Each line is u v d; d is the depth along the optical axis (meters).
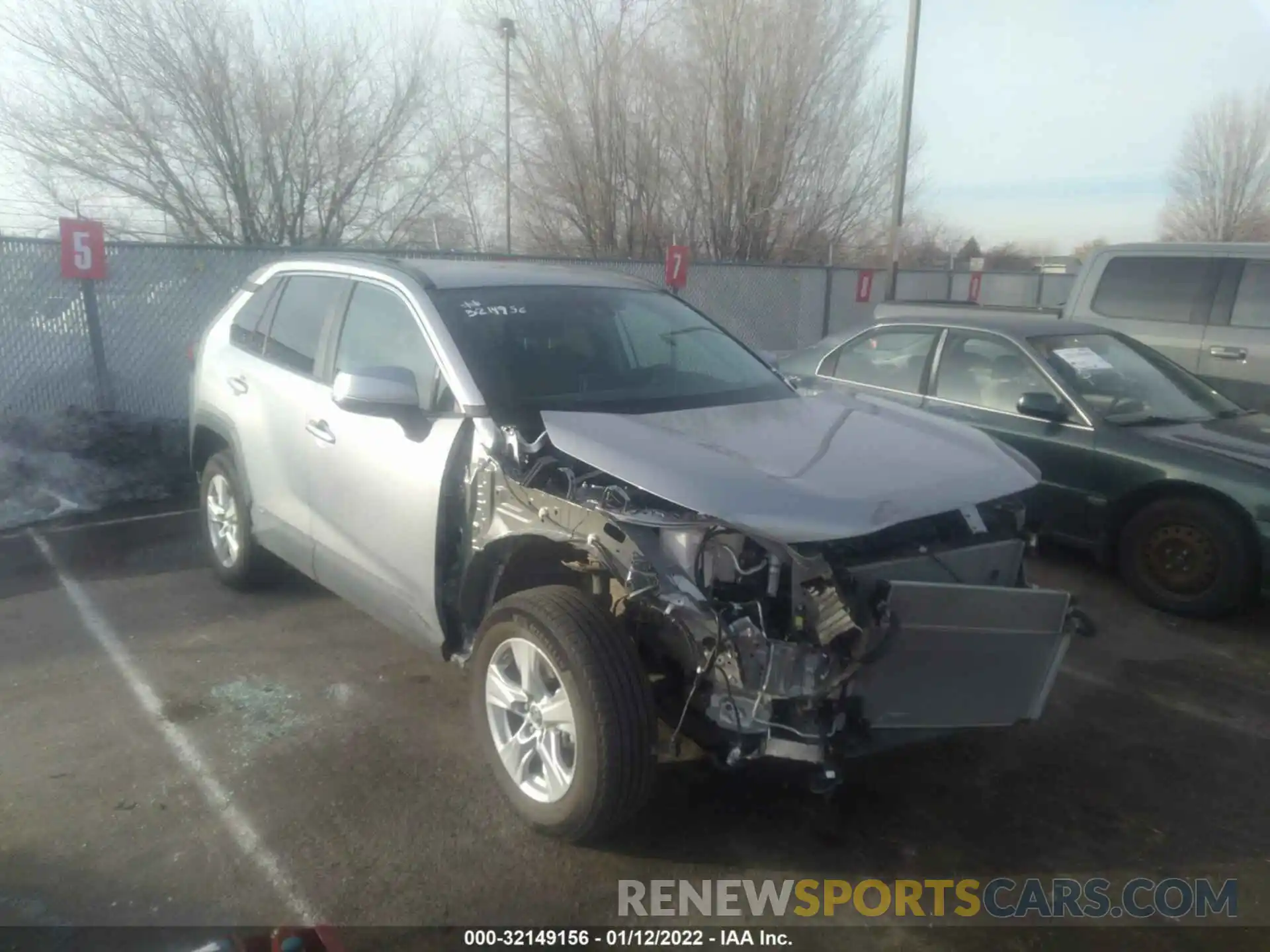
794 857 3.56
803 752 3.15
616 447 3.50
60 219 8.32
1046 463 6.39
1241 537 5.58
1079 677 5.08
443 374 4.09
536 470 3.64
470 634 4.01
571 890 3.34
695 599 3.18
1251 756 4.31
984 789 4.02
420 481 3.99
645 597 3.27
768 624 3.24
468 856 3.49
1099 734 4.49
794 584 3.15
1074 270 23.02
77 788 3.84
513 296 4.57
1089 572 6.68
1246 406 8.23
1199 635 5.63
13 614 5.54
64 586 5.98
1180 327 8.63
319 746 4.19
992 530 3.77
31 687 4.67
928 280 20.62
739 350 5.08
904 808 3.88
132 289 9.05
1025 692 3.56
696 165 20.28
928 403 7.07
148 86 15.14
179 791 3.84
